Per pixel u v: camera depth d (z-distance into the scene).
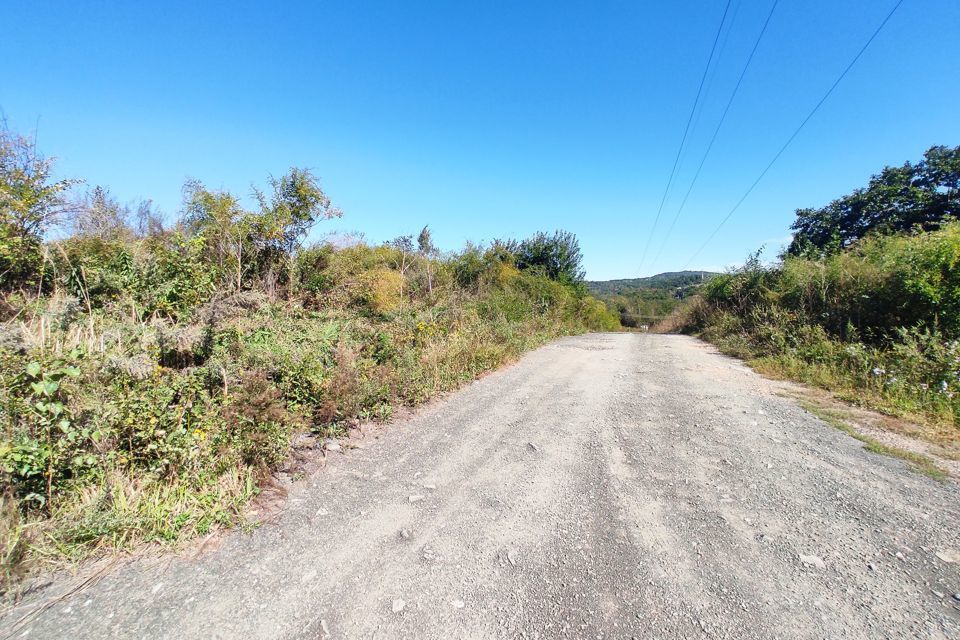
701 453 4.42
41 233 7.21
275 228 10.12
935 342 6.86
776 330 10.80
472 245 19.59
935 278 7.99
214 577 2.50
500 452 4.47
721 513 3.24
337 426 4.96
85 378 3.61
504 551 2.78
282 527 3.04
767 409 5.96
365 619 2.19
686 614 2.22
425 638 2.07
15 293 6.45
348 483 3.75
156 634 2.07
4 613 2.19
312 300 10.50
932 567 2.57
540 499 3.48
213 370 4.61
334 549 2.79
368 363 6.34
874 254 10.23
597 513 3.26
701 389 7.20
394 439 4.86
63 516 2.82
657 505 3.38
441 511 3.29
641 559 2.69
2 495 2.67
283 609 2.25
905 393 6.12
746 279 16.55
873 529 2.99
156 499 3.03
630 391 7.09
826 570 2.56
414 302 12.68
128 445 3.35
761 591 2.39
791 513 3.23
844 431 5.04
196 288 7.77
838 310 10.09
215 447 3.60
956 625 2.12
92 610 2.22
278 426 4.01
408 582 2.47
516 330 12.98
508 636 2.08
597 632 2.11
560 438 4.89
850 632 2.09
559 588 2.43
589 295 26.95
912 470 3.96
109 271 7.18
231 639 2.05
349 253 12.82
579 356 11.12
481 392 7.05
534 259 25.41
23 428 2.89
